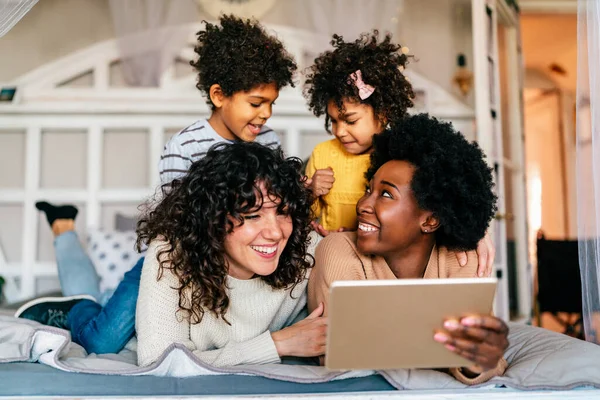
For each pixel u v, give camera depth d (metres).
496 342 1.14
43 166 3.38
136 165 3.41
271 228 1.30
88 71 3.38
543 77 6.26
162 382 1.22
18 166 3.37
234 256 1.34
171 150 2.08
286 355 1.35
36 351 1.37
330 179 1.92
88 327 1.68
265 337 1.35
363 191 1.91
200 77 2.16
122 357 1.58
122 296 1.64
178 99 3.34
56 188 3.37
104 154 3.41
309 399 1.15
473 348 1.13
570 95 6.21
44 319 1.86
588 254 1.46
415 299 1.07
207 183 1.31
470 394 1.19
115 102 3.32
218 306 1.36
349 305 1.04
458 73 3.51
